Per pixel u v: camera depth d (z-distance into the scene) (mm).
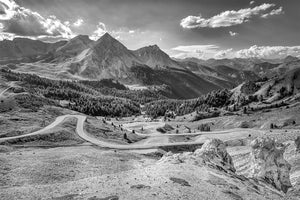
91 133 143250
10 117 141625
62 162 68625
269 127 189375
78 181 35781
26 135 116375
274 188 49000
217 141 59406
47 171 58594
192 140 164250
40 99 194375
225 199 30328
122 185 31969
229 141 146625
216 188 34031
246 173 58156
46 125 142875
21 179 51031
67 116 172875
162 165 43938
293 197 39000
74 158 74938
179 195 29109
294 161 66938
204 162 48250
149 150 122312
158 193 29031
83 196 28281
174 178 35156
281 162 56406
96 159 78000
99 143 127062
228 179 40781
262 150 56375
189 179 35938
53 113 173375
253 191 38250
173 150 134375
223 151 58688
